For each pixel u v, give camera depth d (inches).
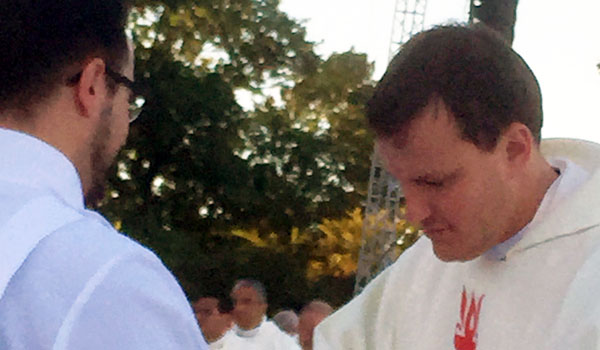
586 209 64.1
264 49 976.3
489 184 61.6
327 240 1057.5
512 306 66.0
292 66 997.2
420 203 62.5
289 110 1068.5
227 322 232.5
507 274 66.9
